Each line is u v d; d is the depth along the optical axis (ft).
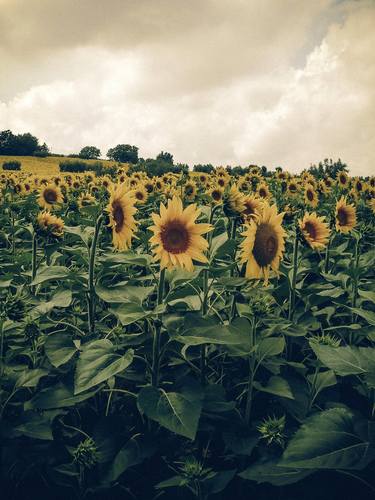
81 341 11.78
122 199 11.85
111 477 9.36
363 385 12.14
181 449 10.80
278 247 12.29
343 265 19.07
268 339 10.78
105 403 12.44
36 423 9.86
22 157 225.15
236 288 13.51
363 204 36.58
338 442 7.82
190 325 10.00
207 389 10.95
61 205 30.19
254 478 8.68
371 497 9.91
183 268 10.93
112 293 11.04
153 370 10.46
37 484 10.92
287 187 42.22
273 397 12.50
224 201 14.89
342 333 15.08
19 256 18.42
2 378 11.05
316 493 10.05
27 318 11.85
